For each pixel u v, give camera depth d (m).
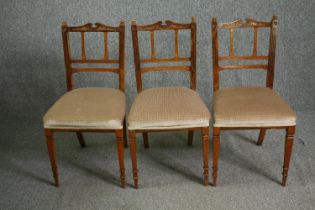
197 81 2.59
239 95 1.93
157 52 2.50
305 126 2.49
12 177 2.09
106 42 2.06
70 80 2.13
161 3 2.39
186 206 1.80
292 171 2.03
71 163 2.21
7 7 2.44
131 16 2.43
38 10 2.44
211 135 2.46
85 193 1.93
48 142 1.86
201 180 2.00
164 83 2.61
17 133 2.57
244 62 2.56
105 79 2.62
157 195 1.89
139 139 2.46
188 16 2.42
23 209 1.82
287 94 2.65
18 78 2.65
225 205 1.80
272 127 1.79
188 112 1.79
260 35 2.47
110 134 2.54
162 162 2.18
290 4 2.39
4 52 2.57
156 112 1.80
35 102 2.72
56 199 1.89
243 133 2.48
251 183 1.95
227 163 2.14
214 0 2.38
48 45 2.54
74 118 1.79
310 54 2.53
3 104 2.74
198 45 2.48
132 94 2.64
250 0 2.38
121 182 1.94
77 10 2.43
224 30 2.45
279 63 2.55
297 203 1.79
